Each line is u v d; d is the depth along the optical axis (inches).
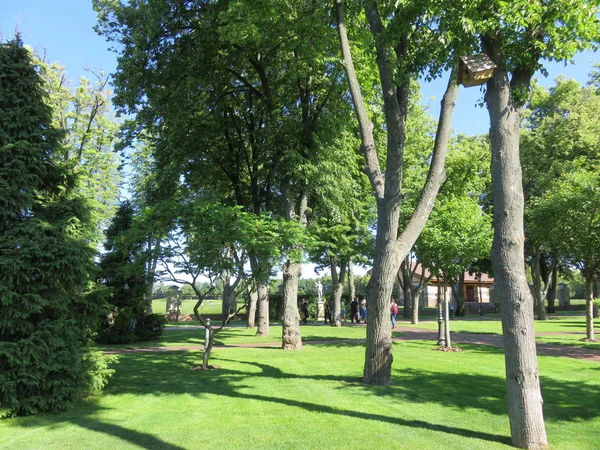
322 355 528.7
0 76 291.6
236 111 723.4
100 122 990.4
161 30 567.2
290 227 426.9
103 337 710.5
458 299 1643.7
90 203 329.4
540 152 1160.2
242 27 477.4
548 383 353.7
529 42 238.2
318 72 604.1
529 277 2222.0
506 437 218.1
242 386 346.6
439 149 362.6
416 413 264.1
